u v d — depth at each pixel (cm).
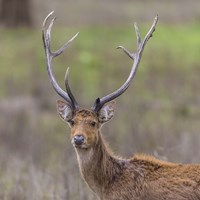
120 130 4959
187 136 4638
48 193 3631
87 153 3064
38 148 4684
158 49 8031
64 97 3133
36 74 7312
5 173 4122
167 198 2994
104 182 3077
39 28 9238
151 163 3073
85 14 10156
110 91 6550
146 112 5781
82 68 7512
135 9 10469
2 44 8481
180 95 6350
